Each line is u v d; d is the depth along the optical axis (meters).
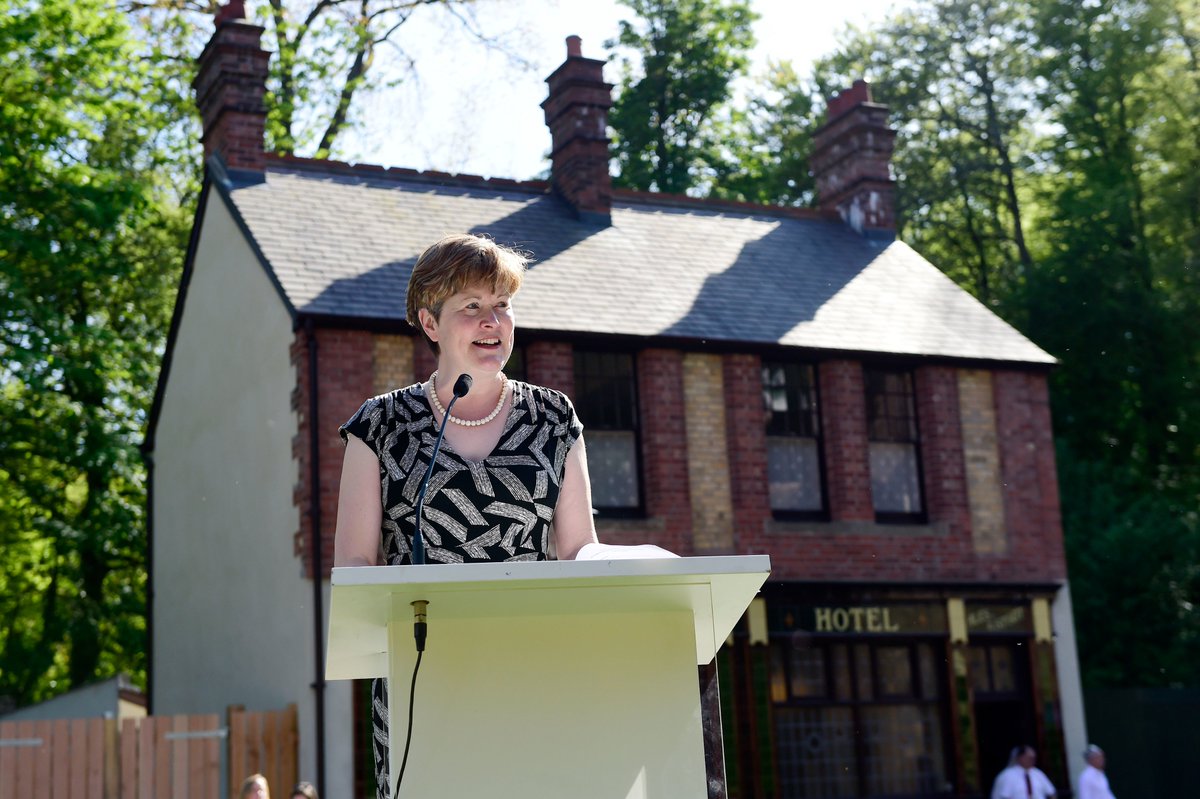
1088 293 29.22
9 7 22.31
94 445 22.38
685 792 2.65
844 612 17.50
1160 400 29.38
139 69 24.80
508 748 2.62
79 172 22.44
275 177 18.48
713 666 3.21
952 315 19.86
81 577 25.34
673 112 34.69
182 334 20.20
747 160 35.09
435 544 3.11
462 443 3.18
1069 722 18.42
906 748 17.58
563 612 2.69
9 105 22.19
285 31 27.48
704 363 17.77
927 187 34.81
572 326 16.86
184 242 25.55
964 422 18.94
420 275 3.23
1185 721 21.88
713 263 19.42
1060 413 29.69
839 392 18.30
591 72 20.03
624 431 17.41
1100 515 25.34
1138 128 32.22
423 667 2.63
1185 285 29.22
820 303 19.17
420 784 2.58
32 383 21.19
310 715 15.14
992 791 18.05
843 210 21.88
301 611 15.54
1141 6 31.88
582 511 3.26
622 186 33.81
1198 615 23.89
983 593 18.27
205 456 19.12
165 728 14.41
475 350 3.17
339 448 15.74
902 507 18.64
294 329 15.95
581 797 2.62
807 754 17.08
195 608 19.16
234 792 14.68
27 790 13.67
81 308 24.52
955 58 35.09
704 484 17.44
